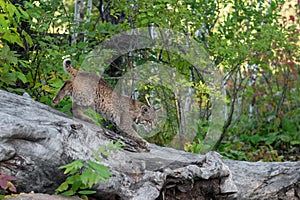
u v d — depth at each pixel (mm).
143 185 6383
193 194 6953
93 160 6121
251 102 14750
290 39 11562
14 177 5363
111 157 6359
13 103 6457
